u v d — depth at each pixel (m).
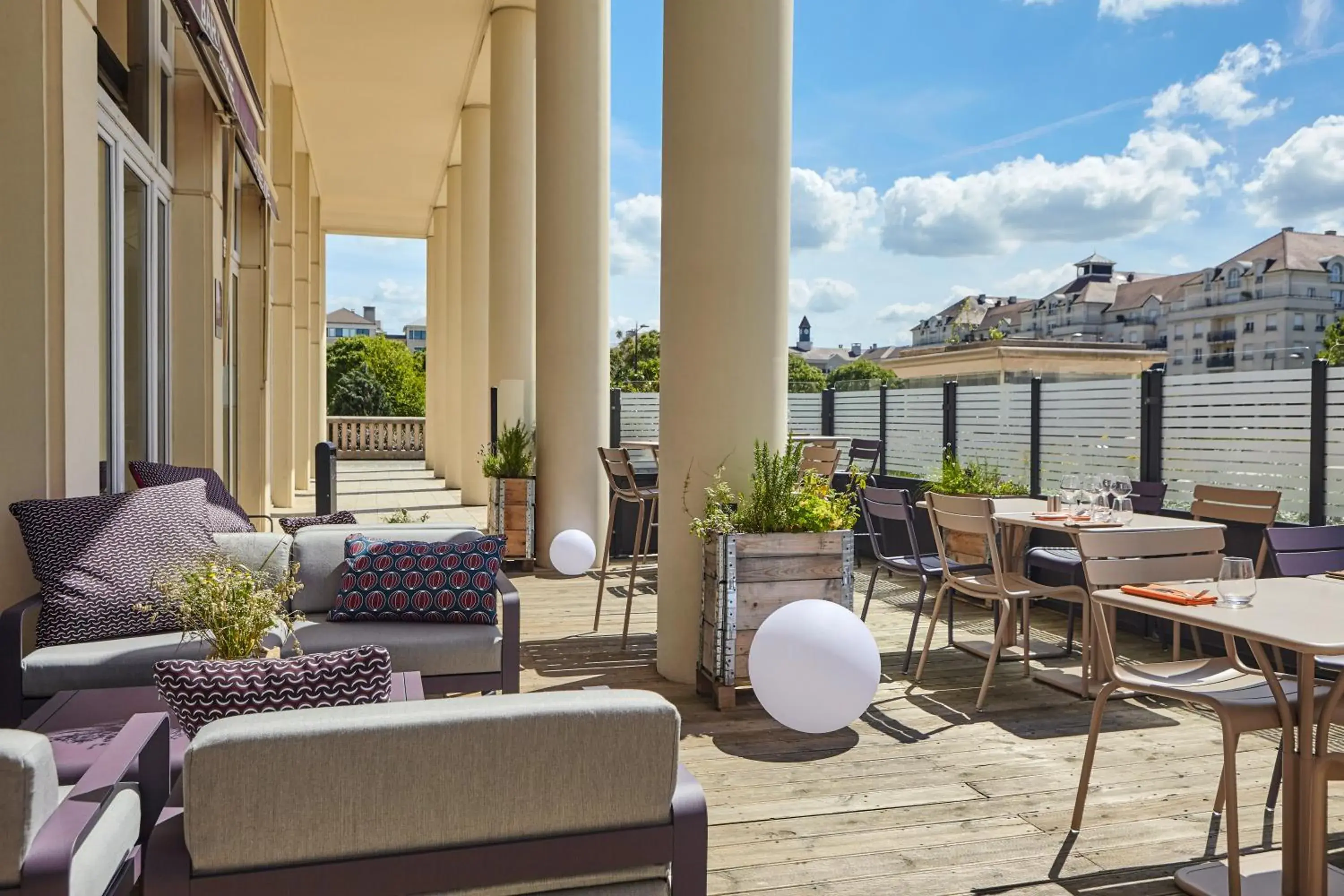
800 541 4.30
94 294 3.95
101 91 4.46
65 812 1.54
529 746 1.65
